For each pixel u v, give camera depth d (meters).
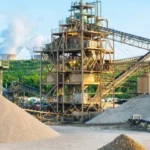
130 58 86.88
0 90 85.44
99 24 81.94
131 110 74.06
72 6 79.75
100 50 79.19
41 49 82.81
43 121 75.81
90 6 80.81
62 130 62.34
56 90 81.81
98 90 80.31
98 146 47.16
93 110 79.19
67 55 81.81
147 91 82.94
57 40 80.62
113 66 82.00
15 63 197.25
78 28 78.06
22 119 55.16
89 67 78.12
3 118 53.94
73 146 46.91
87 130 62.56
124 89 111.75
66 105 79.62
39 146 46.56
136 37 80.69
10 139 49.69
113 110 75.75
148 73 85.31
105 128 65.25
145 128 62.91
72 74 78.50
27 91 90.12
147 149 44.88
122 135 39.00
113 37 80.94
